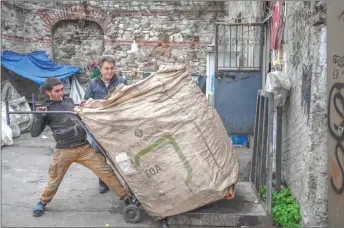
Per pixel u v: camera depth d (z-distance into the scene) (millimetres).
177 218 3957
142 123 3746
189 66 12789
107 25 12734
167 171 3775
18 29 12352
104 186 5148
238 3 10578
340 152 3348
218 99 7340
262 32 7121
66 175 5992
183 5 12555
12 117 9312
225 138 4129
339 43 3303
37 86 11945
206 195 3807
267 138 4098
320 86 3641
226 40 7688
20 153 7680
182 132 3787
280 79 4453
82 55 13086
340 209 3367
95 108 3822
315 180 3738
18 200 4891
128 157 3785
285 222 3982
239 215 3926
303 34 4043
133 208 4102
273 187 4715
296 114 4242
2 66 10883
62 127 4234
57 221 4211
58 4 12688
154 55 12828
